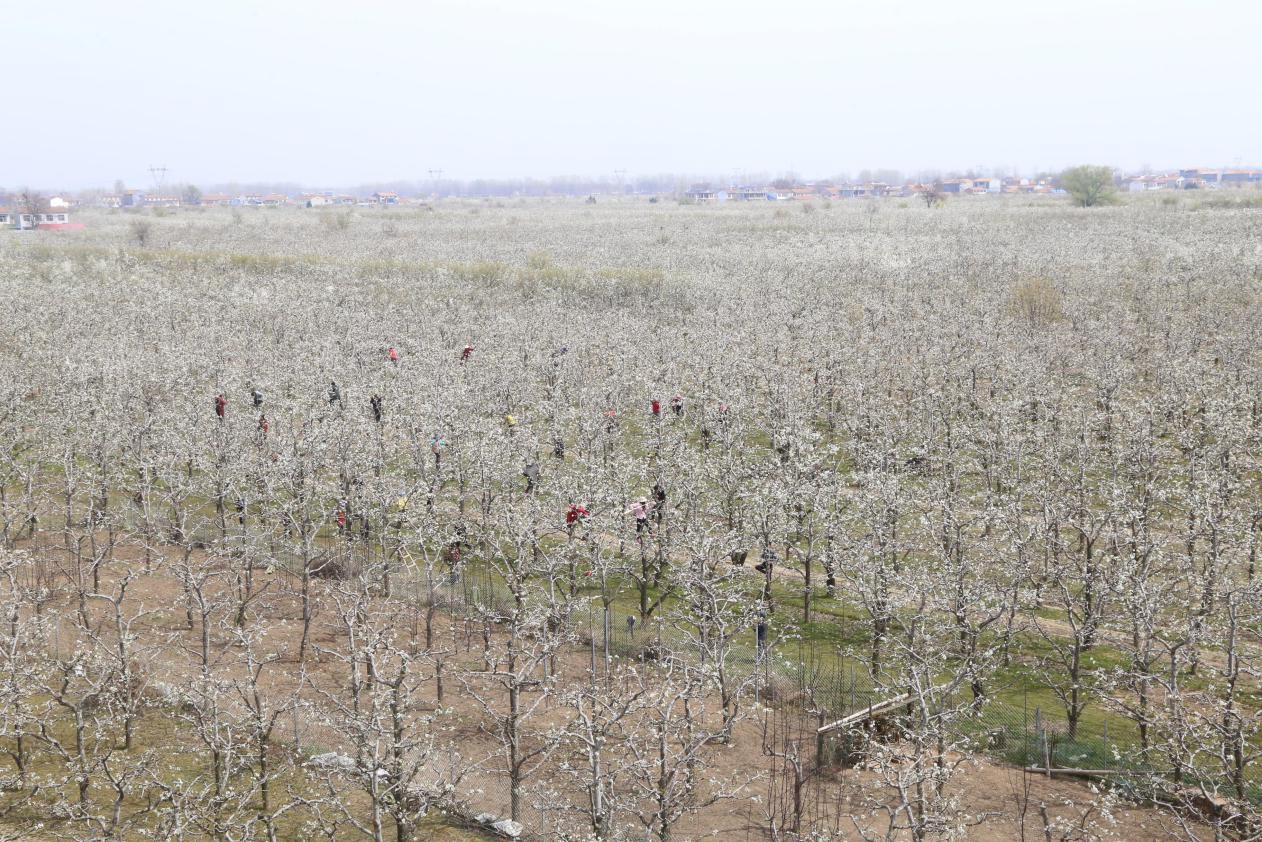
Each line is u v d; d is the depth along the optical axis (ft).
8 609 89.10
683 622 109.70
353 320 241.96
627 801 74.59
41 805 75.20
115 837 68.13
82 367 173.68
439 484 128.16
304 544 105.09
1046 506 104.73
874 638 95.86
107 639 100.94
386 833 74.33
